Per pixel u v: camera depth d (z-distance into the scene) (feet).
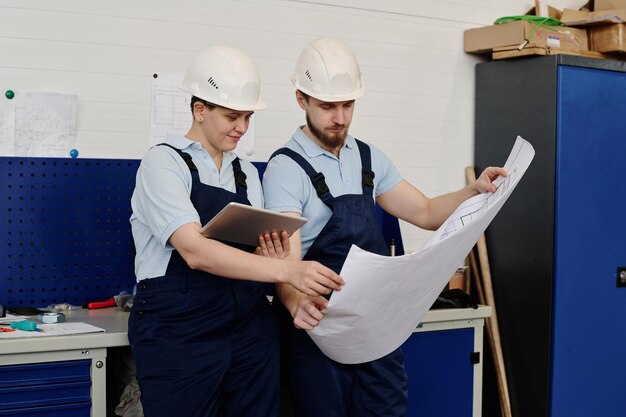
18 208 8.91
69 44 9.25
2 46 8.94
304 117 10.70
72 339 7.20
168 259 6.77
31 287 8.97
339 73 7.19
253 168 7.46
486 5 12.10
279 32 10.48
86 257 9.20
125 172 9.36
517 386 11.21
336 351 6.90
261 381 7.02
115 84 9.50
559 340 10.73
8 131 8.94
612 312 11.12
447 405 9.52
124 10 9.52
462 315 9.50
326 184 7.29
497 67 11.59
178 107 9.82
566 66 10.71
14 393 7.09
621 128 11.12
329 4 10.82
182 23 9.85
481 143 11.91
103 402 7.42
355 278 6.15
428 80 11.65
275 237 6.53
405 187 8.03
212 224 6.18
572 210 10.76
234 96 6.85
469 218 7.14
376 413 7.30
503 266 11.39
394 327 6.87
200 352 6.68
